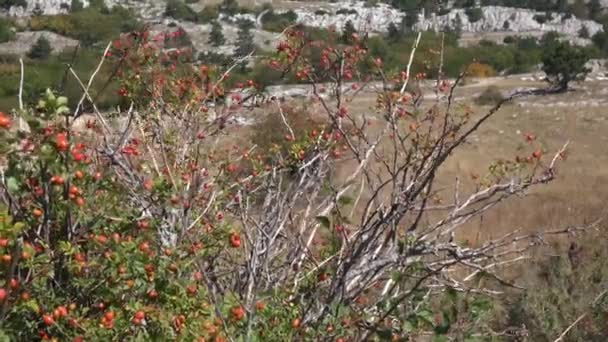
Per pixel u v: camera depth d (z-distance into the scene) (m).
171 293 2.53
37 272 2.43
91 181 2.71
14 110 2.54
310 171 3.79
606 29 66.00
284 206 3.64
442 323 2.73
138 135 4.27
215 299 2.62
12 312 2.35
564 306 5.98
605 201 11.90
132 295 2.54
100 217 2.66
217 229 3.14
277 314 2.78
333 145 3.76
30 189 2.49
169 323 2.48
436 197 5.32
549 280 6.57
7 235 2.14
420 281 2.78
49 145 2.36
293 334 2.82
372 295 3.79
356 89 4.27
